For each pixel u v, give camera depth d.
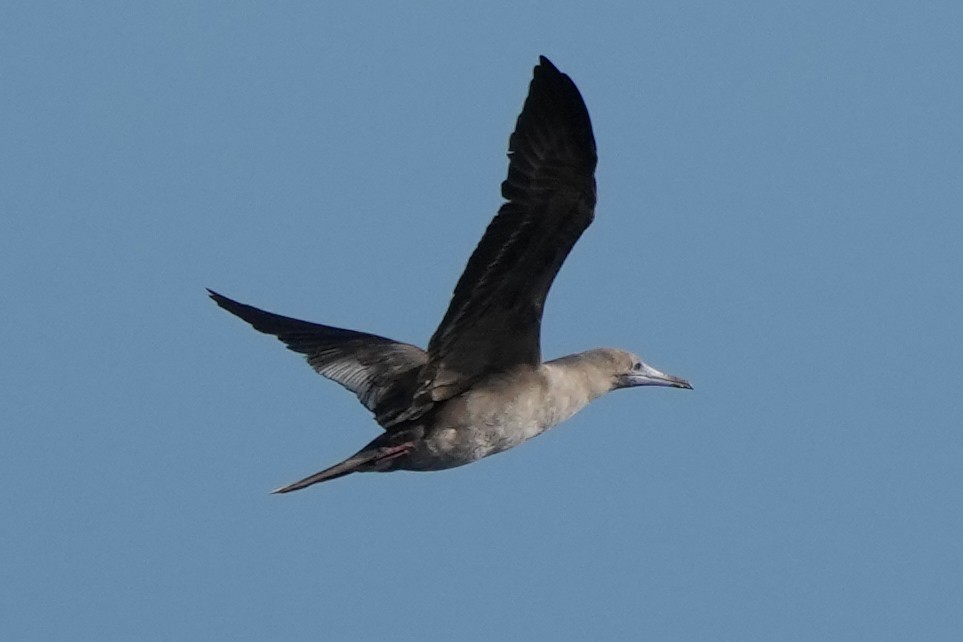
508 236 15.87
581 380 18.95
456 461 17.69
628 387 19.50
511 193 15.48
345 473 17.44
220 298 19.53
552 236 15.94
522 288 16.52
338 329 18.97
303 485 17.33
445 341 17.00
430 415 17.59
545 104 15.05
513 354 17.33
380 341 18.66
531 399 17.69
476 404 17.50
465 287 16.31
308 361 18.83
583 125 15.01
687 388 19.66
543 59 14.73
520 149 15.30
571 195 15.55
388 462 17.55
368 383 18.47
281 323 19.20
